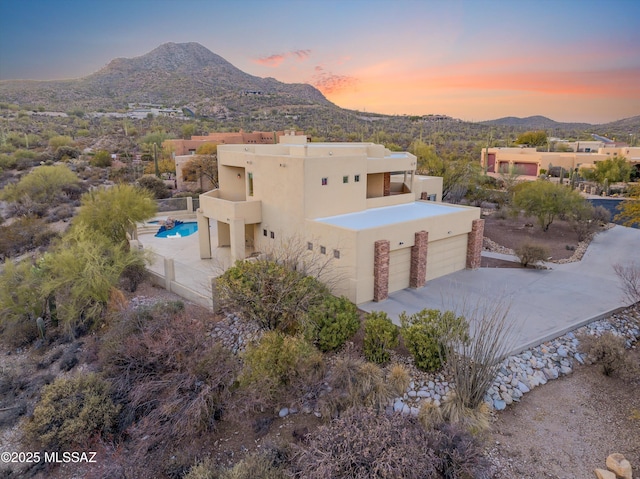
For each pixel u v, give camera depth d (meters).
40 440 12.03
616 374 13.35
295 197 20.62
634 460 10.16
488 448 10.59
